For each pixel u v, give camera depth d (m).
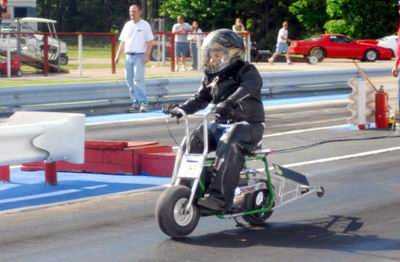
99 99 30.12
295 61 65.94
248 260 10.52
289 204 13.89
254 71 11.74
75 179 16.22
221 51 11.70
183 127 24.53
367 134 22.50
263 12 83.62
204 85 12.00
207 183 11.52
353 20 76.81
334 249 11.05
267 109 29.70
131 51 28.86
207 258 10.62
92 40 43.62
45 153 14.91
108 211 13.45
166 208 11.36
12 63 39.53
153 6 94.94
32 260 10.59
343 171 17.08
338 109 29.64
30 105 28.36
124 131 23.73
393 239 11.59
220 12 81.94
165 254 10.83
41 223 12.62
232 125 11.57
